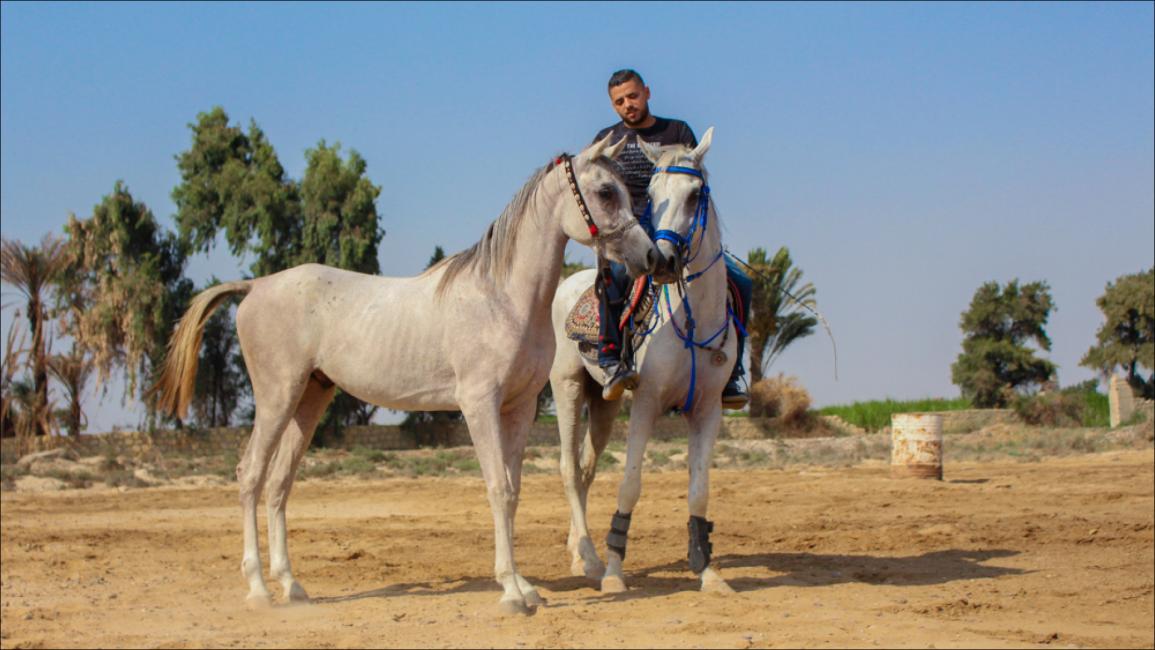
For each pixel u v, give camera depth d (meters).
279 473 8.80
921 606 8.02
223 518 17.30
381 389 8.23
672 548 12.11
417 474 29.44
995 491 19.38
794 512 16.27
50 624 7.80
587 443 10.25
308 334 8.45
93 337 36.03
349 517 17.06
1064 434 37.62
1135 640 7.26
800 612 7.66
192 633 7.30
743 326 9.17
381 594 8.97
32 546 12.95
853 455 34.16
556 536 13.45
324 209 40.78
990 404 50.91
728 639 6.61
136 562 11.51
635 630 6.96
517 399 8.10
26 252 33.66
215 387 39.22
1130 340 53.31
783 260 46.09
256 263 40.47
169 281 39.47
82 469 30.00
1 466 29.38
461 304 7.91
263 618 7.93
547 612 7.67
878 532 13.23
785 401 45.28
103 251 38.19
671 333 8.49
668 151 8.15
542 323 7.95
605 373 8.68
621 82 9.15
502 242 7.88
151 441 36.03
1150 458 28.95
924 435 23.11
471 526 15.19
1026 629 7.36
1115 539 12.57
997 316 52.31
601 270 8.62
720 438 44.50
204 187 40.91
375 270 41.03
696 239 8.12
